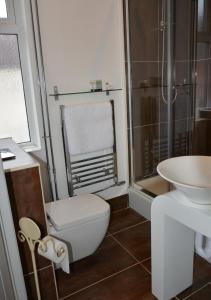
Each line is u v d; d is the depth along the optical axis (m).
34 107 2.01
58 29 1.93
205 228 1.13
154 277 1.52
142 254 1.95
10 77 1.95
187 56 2.58
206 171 1.33
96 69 2.16
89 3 2.01
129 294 1.61
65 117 2.01
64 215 1.70
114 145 2.35
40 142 2.05
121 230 2.25
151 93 2.52
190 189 1.10
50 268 1.46
